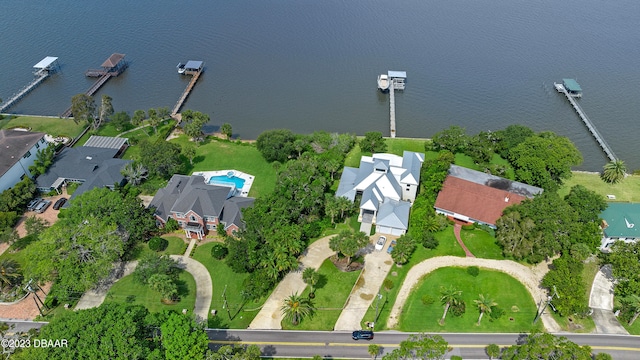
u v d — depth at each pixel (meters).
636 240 117.88
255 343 97.12
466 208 126.62
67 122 175.38
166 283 100.69
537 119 191.25
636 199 140.50
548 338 82.75
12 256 115.25
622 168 144.88
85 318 81.12
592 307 105.38
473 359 93.81
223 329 99.75
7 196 126.38
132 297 106.50
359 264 114.81
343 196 127.50
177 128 174.62
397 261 112.12
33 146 142.50
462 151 160.12
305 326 100.69
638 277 101.75
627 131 182.50
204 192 122.25
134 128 172.38
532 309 104.69
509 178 143.50
